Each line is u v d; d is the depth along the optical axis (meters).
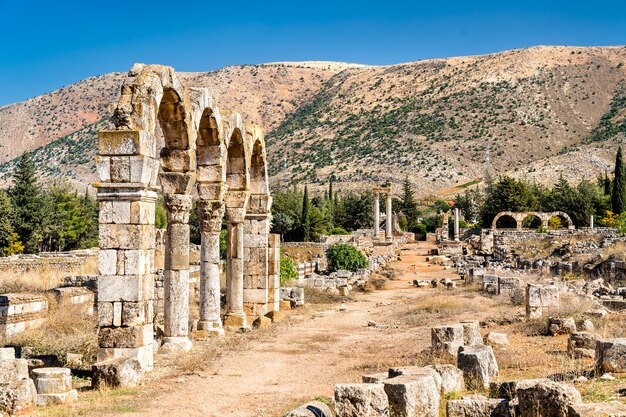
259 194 31.19
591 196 108.50
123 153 17.53
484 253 87.69
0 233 69.50
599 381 13.45
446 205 156.25
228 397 15.08
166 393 15.46
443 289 46.84
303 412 11.28
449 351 18.36
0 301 23.06
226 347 22.55
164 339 21.52
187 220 21.77
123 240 17.50
